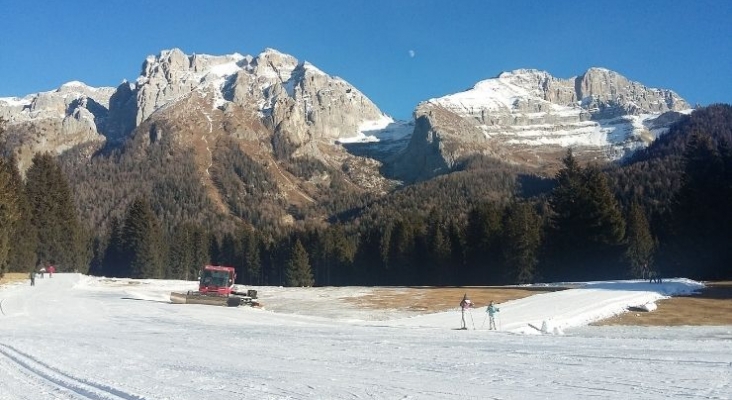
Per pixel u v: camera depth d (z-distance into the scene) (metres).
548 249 73.19
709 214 60.38
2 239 62.03
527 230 79.06
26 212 81.06
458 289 49.25
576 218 67.31
